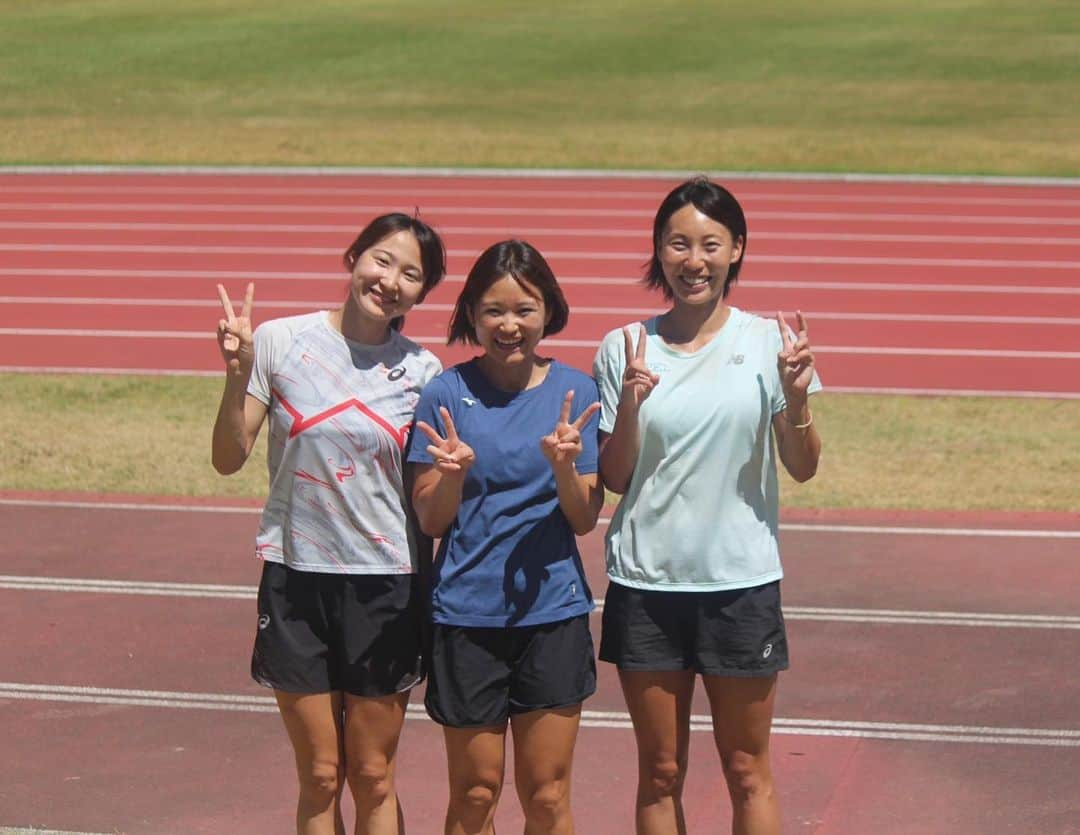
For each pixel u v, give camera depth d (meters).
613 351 4.33
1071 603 7.54
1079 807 5.38
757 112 30.91
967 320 15.21
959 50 36.88
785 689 6.46
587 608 4.30
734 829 4.44
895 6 42.91
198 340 14.34
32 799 5.43
